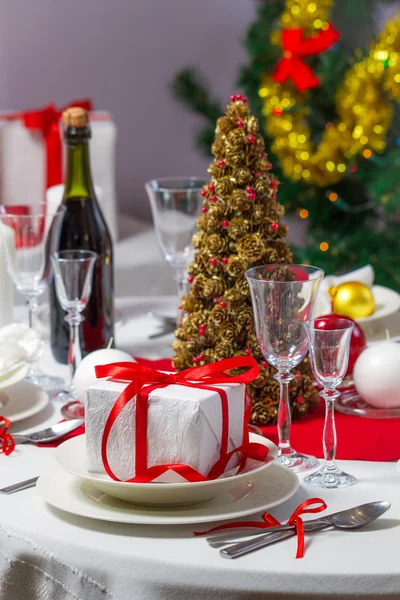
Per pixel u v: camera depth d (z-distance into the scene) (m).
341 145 3.52
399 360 1.58
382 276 3.62
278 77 3.47
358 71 3.44
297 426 1.55
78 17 4.48
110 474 1.29
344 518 1.25
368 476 1.39
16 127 3.30
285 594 1.17
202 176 4.76
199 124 4.68
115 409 1.28
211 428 1.29
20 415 1.53
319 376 1.35
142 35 4.56
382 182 3.47
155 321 2.12
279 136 3.59
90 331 1.84
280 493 1.29
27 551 1.25
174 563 1.18
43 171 3.35
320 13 3.47
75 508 1.26
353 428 1.52
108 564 1.21
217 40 4.60
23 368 1.59
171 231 1.82
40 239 1.73
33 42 4.46
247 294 1.56
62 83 4.54
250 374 1.34
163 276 3.30
